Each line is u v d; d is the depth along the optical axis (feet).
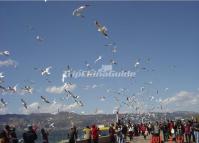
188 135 110.01
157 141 92.02
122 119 129.80
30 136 67.36
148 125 161.79
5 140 55.98
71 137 95.14
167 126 120.98
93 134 99.66
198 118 113.09
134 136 156.35
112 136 111.65
